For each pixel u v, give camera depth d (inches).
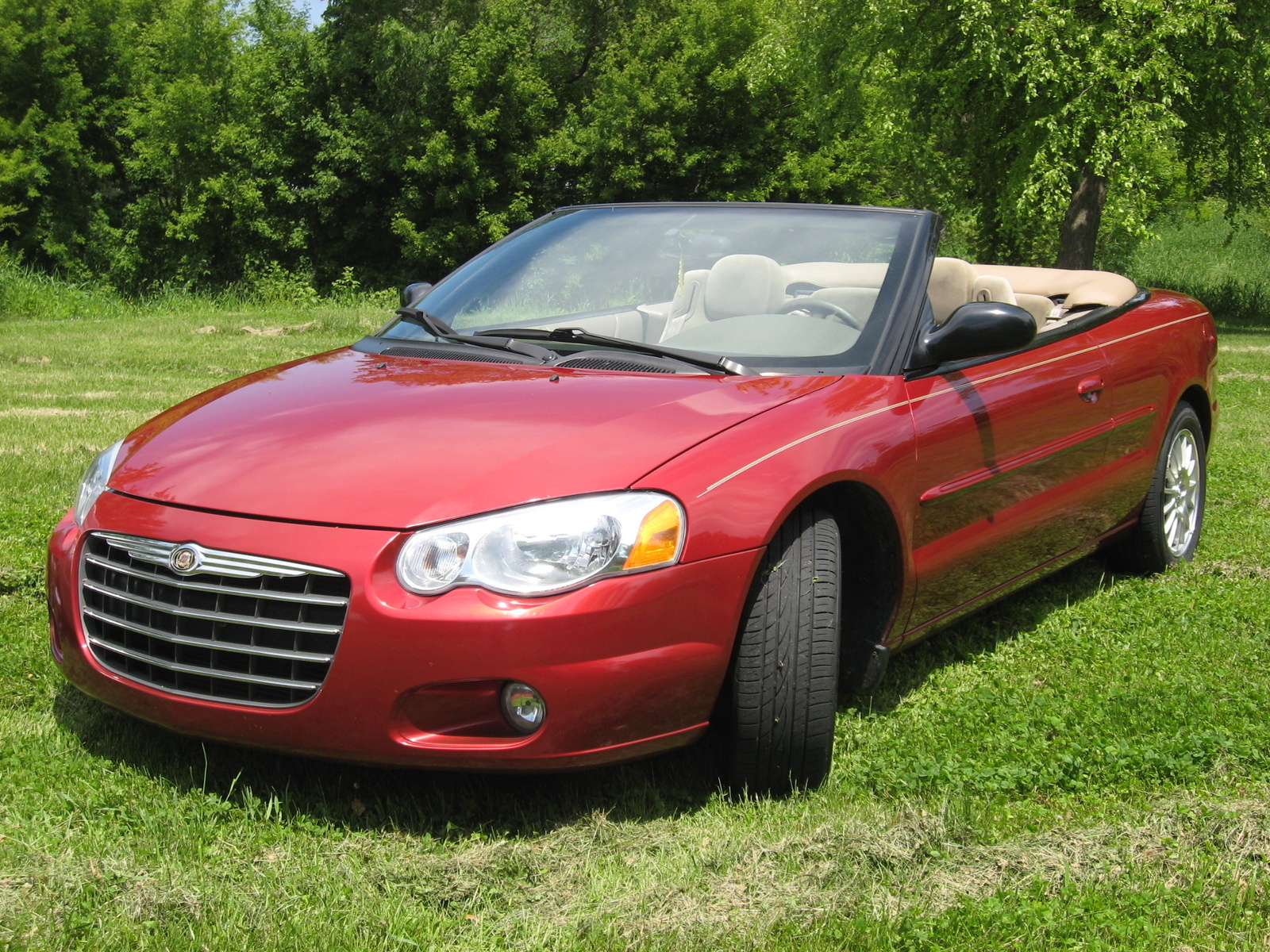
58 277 1204.5
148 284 1203.2
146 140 1203.9
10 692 128.6
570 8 1392.7
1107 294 193.8
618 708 97.8
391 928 86.2
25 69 1185.4
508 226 1236.5
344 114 1227.2
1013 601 177.2
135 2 1301.7
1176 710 131.3
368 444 107.4
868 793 112.2
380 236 1288.1
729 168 1229.7
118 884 89.6
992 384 141.7
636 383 120.1
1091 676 146.0
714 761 115.8
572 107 1301.7
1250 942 85.8
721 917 88.1
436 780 112.3
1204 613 171.2
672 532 99.8
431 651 94.5
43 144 1203.9
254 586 99.2
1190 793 110.6
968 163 931.3
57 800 103.2
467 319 147.0
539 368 127.0
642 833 103.2
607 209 166.6
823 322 134.9
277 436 112.5
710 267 144.3
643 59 1273.4
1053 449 152.6
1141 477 181.0
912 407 126.7
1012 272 211.2
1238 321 1029.2
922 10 820.0
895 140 909.8
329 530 98.0
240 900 88.2
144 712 105.2
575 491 98.9
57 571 112.4
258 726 99.3
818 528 111.3
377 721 96.0
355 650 95.5
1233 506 244.4
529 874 96.0
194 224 1201.4
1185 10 733.3
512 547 96.1
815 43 906.7
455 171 1221.1
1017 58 729.6
